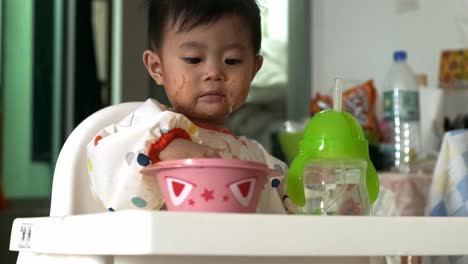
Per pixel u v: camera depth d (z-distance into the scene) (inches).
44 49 109.1
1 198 104.0
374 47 101.6
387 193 68.4
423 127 86.7
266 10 50.7
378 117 95.0
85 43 109.9
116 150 34.0
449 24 93.4
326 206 32.2
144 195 34.0
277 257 31.4
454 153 53.5
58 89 109.7
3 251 102.0
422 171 76.2
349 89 90.0
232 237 24.8
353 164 32.7
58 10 109.4
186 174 28.7
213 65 40.0
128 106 44.9
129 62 107.9
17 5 107.0
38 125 109.0
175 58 40.6
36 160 108.9
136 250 24.4
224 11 40.4
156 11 42.6
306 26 109.9
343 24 105.5
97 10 110.4
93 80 110.2
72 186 41.9
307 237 25.6
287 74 110.1
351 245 26.1
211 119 42.2
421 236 27.1
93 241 26.8
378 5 101.3
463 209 52.3
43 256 32.4
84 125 43.3
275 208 42.0
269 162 44.9
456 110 89.4
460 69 89.5
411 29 97.5
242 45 41.0
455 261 49.4
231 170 28.6
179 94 40.6
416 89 86.8
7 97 106.7
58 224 29.7
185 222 24.4
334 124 33.8
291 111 109.7
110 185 34.3
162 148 32.8
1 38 105.7
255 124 109.4
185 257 29.2
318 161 32.8
